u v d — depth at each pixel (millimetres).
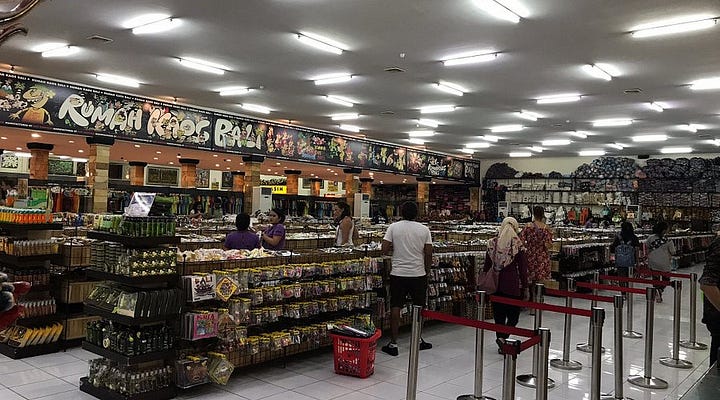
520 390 4609
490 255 5879
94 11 6906
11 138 13727
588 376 5051
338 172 21828
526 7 6406
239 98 12266
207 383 4422
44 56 9016
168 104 12469
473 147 20453
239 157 16516
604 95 11023
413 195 27781
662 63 8555
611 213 19875
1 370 4695
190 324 4164
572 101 11703
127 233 4129
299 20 7102
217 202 18500
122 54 8867
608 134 16109
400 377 4789
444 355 5594
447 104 12484
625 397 4484
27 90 10117
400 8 6570
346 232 7621
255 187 14531
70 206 12234
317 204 20953
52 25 7453
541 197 22141
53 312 5312
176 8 6770
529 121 14375
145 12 6918
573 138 17203
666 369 5355
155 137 12203
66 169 24953
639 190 19625
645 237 13578
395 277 5633
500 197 23297
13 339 5148
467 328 6934
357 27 7320
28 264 5406
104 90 11297
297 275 5133
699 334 7047
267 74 10047
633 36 7297
